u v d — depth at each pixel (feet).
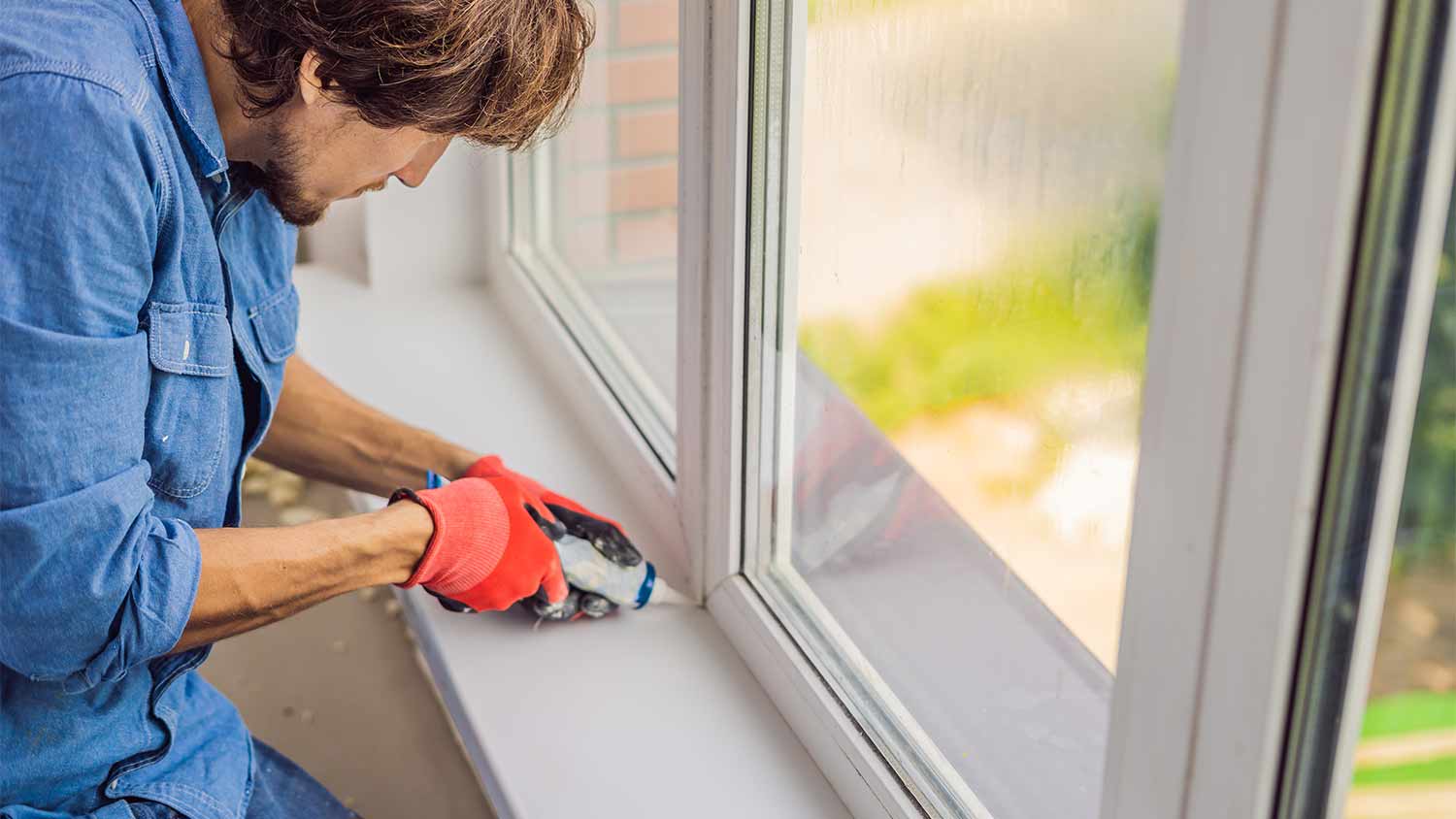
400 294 7.23
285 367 5.01
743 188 4.08
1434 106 2.07
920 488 3.76
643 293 5.74
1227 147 2.26
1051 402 3.14
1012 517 3.39
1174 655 2.66
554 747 4.45
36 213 3.15
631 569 4.88
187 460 3.90
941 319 3.47
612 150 5.78
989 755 3.74
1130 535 2.71
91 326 3.26
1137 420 2.89
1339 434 2.28
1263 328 2.28
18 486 3.25
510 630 4.94
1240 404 2.36
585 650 4.86
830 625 4.47
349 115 3.59
